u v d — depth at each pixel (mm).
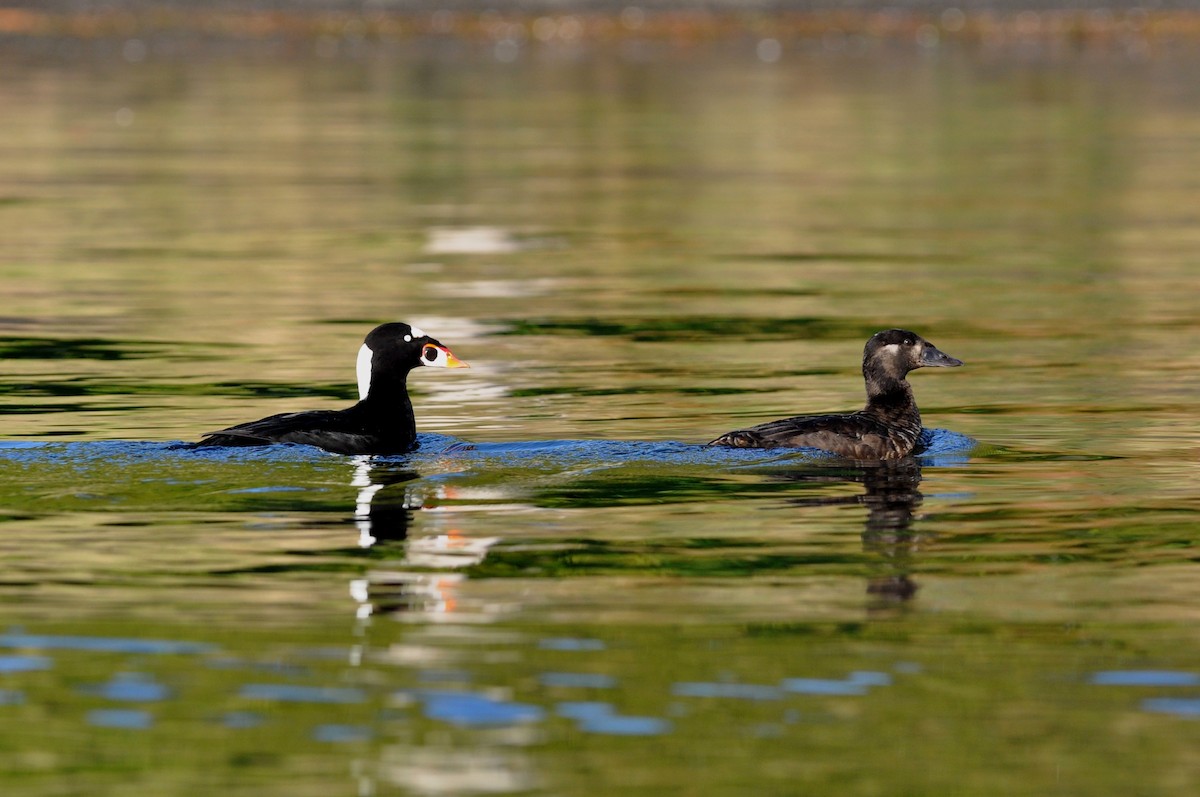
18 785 7836
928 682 9008
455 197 34250
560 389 17828
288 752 8172
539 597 10352
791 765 8070
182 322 21656
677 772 8000
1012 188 35625
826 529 11992
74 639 9547
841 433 14367
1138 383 18094
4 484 12875
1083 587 10602
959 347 20359
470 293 24156
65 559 11047
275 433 14070
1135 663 9281
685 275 25859
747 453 14219
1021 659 9320
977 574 10875
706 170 38625
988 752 8195
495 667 9172
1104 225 30688
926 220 31531
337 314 22344
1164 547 11539
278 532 11773
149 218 30953
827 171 38500
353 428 14297
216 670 9109
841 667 9195
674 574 10836
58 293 23734
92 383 17844
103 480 12992
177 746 8211
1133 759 8164
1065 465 14164
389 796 7773
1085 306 23125
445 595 10367
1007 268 26375
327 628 9758
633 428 15844
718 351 20016
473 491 12969
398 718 8539
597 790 7844
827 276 25750
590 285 24875
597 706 8680
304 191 34812
